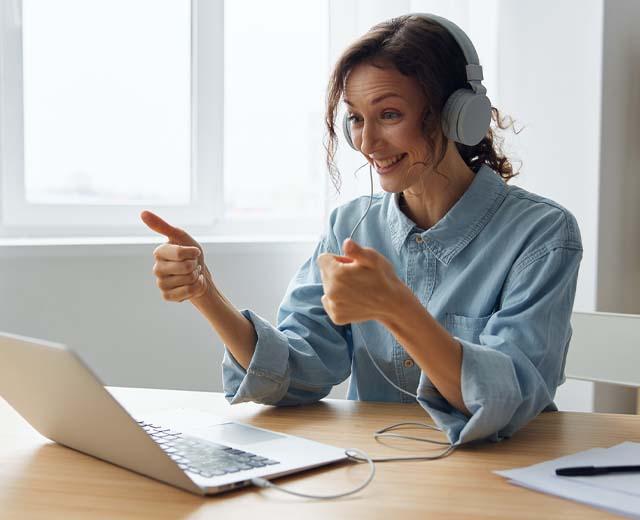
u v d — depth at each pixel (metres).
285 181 2.69
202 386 2.32
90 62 2.40
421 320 1.00
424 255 1.36
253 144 2.64
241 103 2.61
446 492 0.86
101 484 0.89
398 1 2.38
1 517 0.79
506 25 2.55
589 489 0.86
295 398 1.30
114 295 2.20
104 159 2.44
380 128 1.21
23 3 2.28
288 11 2.64
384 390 1.41
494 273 1.28
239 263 2.36
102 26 2.40
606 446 1.06
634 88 2.45
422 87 1.19
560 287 1.21
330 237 1.52
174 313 2.27
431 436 1.10
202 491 0.84
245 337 1.29
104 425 0.89
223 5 2.51
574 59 2.43
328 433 1.11
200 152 2.53
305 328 1.39
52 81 2.36
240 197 2.64
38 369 0.89
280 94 2.65
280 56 2.64
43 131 2.36
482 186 1.33
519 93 2.56
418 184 1.34
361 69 1.20
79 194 2.42
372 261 0.95
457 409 1.09
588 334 1.66
